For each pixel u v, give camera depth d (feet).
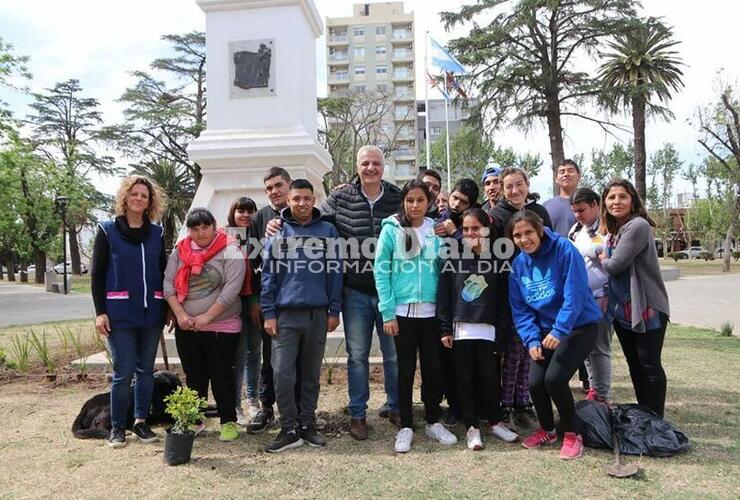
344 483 10.21
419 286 12.40
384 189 13.60
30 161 79.71
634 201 13.05
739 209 107.45
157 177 82.58
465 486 10.02
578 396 16.52
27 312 45.98
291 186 12.29
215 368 12.82
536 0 70.74
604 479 10.27
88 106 128.36
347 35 220.84
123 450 12.18
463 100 82.69
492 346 12.57
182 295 12.74
